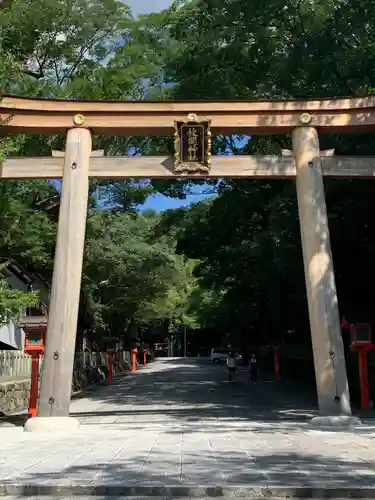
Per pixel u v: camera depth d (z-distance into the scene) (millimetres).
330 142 16391
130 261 32688
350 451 8484
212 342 81875
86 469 7227
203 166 13539
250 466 7336
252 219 24172
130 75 19062
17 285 23312
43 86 17656
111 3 19062
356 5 16156
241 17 18516
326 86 17219
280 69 18156
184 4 20781
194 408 17359
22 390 18625
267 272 22406
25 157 13562
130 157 13625
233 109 13586
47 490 6266
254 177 13742
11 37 16906
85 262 27250
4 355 17500
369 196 16328
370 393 17484
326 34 16984
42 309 25703
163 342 89500
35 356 14039
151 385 28078
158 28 21156
